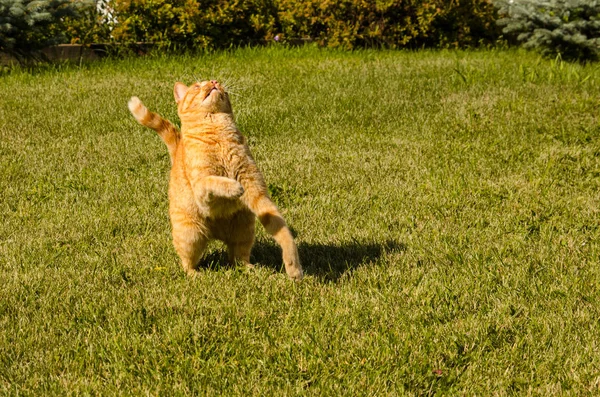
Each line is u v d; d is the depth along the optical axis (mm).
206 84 4590
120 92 9781
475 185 6555
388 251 5164
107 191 6398
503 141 7930
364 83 10352
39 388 3471
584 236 5344
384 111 9086
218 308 4223
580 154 7398
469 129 8344
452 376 3523
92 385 3480
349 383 3486
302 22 13797
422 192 6395
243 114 8727
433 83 10328
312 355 3693
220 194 4312
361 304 4227
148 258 5004
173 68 11242
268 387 3469
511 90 10016
